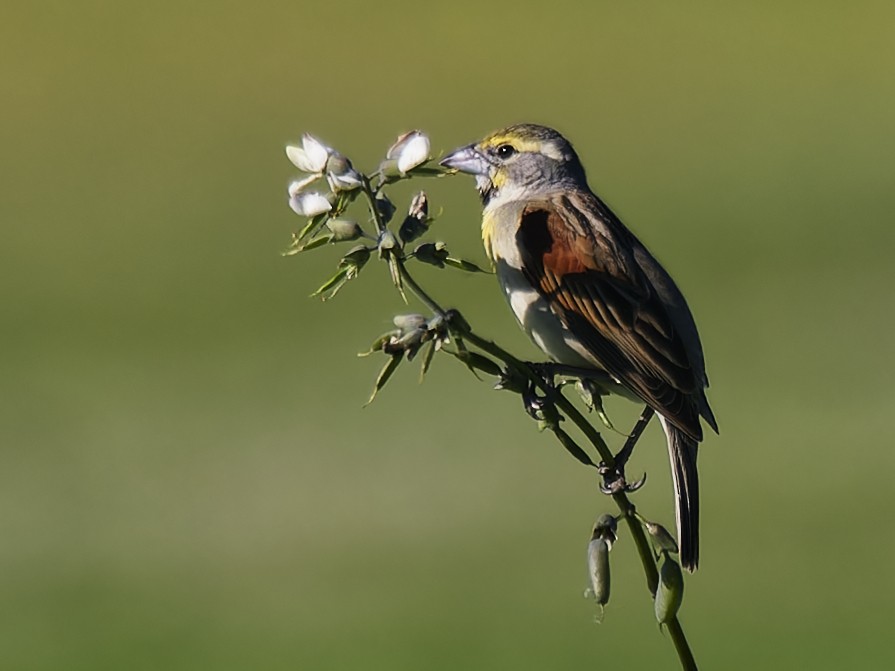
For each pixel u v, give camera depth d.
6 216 24.75
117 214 24.89
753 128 28.94
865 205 23.27
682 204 24.09
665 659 11.31
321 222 4.70
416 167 4.68
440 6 36.59
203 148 28.28
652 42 34.66
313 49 33.91
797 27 35.38
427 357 4.59
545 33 35.00
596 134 29.00
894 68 32.56
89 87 31.73
